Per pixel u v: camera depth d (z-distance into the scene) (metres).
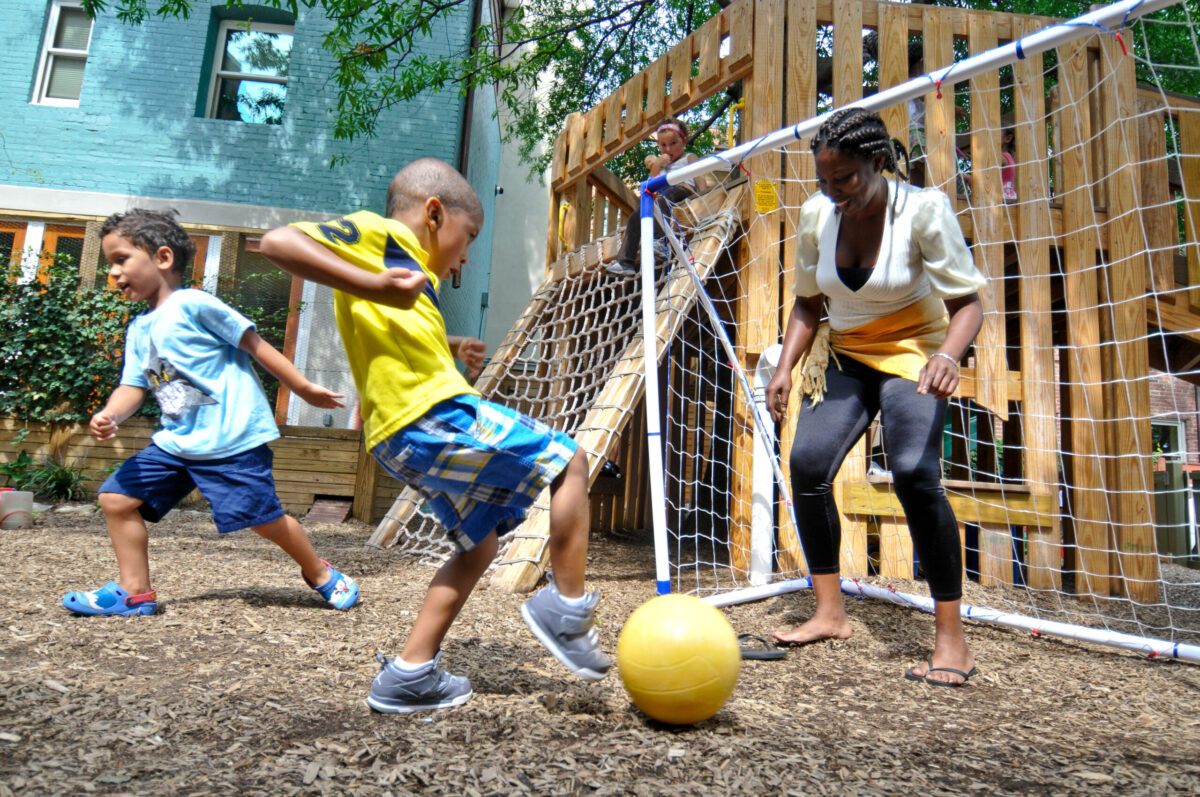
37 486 6.13
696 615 1.68
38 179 7.84
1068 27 2.27
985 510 3.98
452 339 1.86
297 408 7.30
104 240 2.70
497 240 13.70
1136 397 4.10
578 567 1.76
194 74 8.09
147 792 1.23
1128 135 4.26
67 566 3.21
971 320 2.26
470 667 2.11
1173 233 4.35
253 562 3.65
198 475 2.60
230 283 7.53
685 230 4.38
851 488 3.89
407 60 8.38
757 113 4.18
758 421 3.33
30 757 1.33
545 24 10.46
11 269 6.85
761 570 3.69
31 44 8.06
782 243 4.12
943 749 1.69
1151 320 4.27
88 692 1.71
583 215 5.63
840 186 2.28
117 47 8.04
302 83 8.13
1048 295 4.11
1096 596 3.95
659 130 4.68
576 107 10.78
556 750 1.52
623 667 1.68
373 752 1.46
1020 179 4.20
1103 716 2.03
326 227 1.63
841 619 2.74
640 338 4.17
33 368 6.55
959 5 8.67
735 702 1.98
